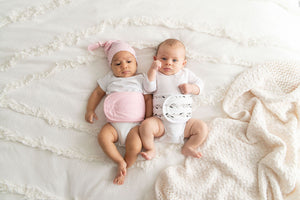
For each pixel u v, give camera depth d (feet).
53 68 4.63
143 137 4.23
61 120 4.46
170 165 4.30
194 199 3.99
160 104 4.43
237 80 4.67
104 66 4.75
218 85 4.70
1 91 4.50
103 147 4.18
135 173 4.21
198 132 4.33
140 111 4.47
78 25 4.74
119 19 4.75
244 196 4.01
